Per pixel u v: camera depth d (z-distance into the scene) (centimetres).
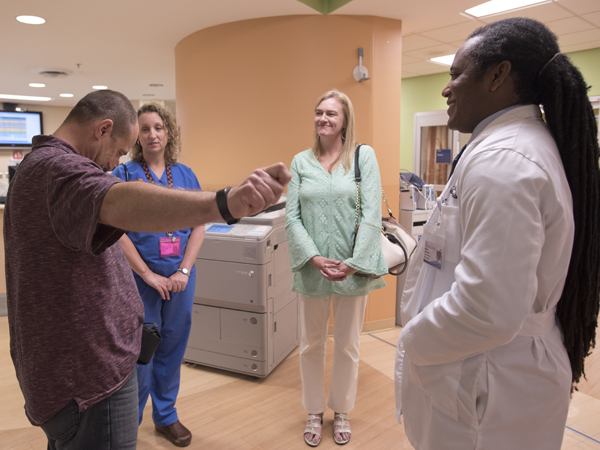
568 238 74
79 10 275
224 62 308
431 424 85
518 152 71
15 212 82
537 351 77
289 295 249
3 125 720
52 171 77
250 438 180
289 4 264
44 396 84
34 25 305
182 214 65
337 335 174
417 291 97
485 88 83
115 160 105
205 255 225
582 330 82
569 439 174
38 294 83
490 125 82
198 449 172
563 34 354
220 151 321
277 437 180
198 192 67
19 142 736
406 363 95
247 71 301
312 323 174
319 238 167
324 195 166
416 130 528
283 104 294
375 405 204
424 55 416
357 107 286
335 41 282
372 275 163
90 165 77
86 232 69
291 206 174
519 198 68
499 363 76
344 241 165
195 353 239
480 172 73
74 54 389
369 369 242
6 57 400
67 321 84
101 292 89
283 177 66
